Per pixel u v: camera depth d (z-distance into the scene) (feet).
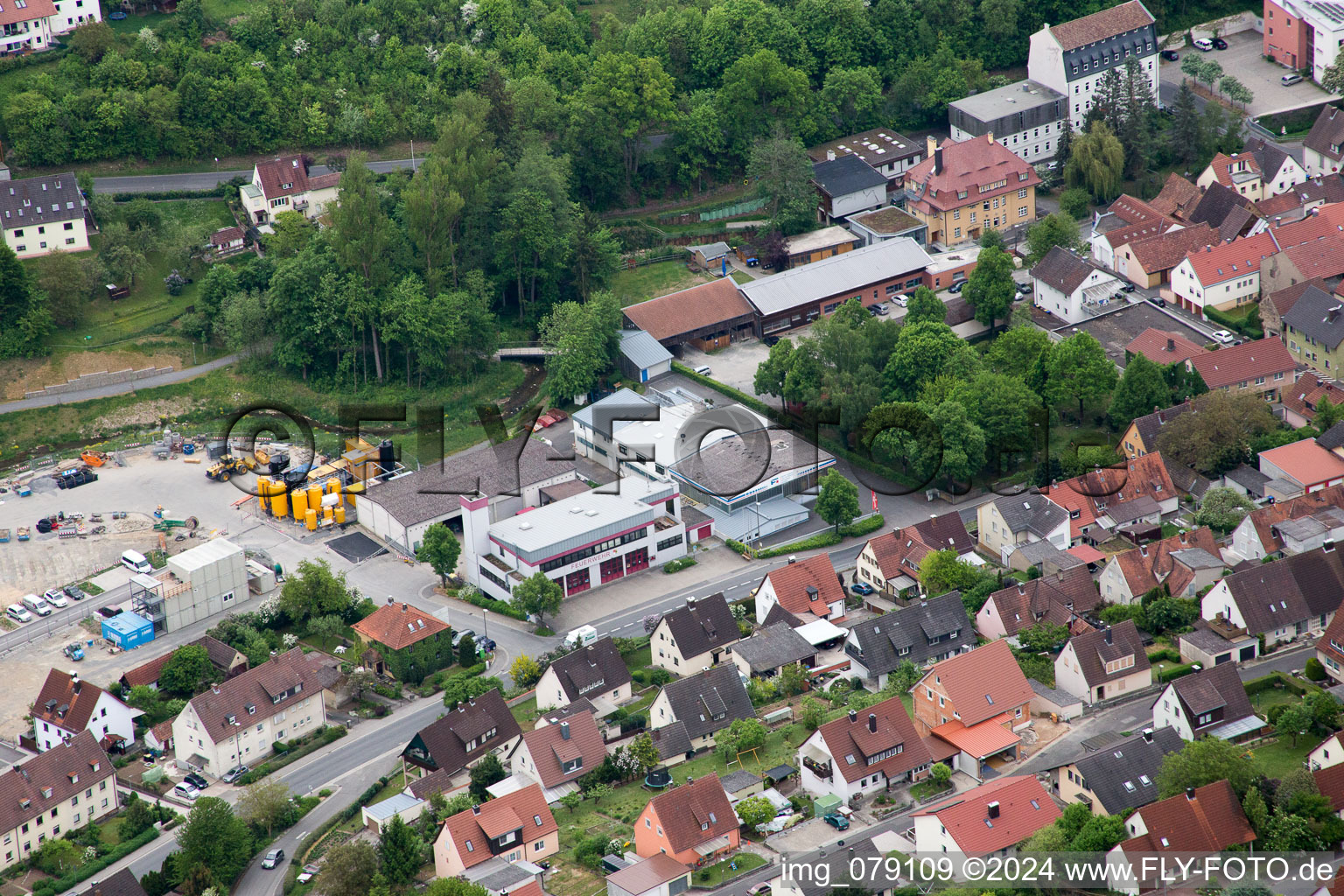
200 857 636.07
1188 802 583.99
